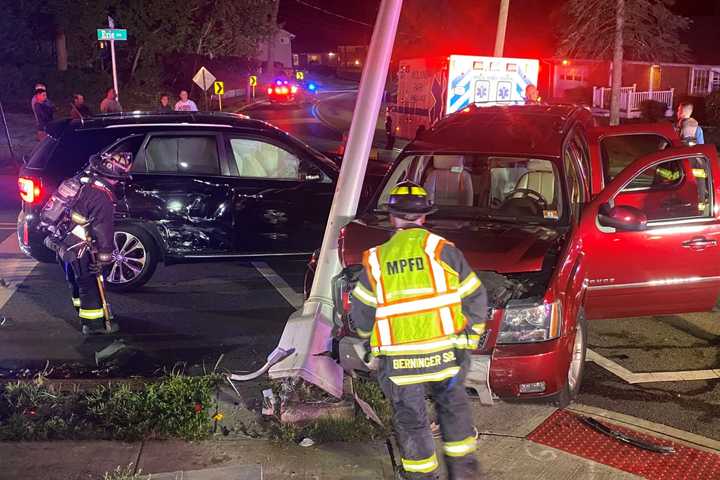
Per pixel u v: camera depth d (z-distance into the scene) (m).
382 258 3.76
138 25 34.06
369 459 4.29
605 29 27.34
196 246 8.01
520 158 6.12
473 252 5.14
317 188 8.26
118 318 6.98
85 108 15.84
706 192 6.29
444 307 3.71
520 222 5.78
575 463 4.29
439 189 6.41
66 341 6.36
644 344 6.39
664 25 28.72
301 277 8.44
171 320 6.95
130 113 8.26
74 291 6.62
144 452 4.34
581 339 5.24
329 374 4.79
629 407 5.17
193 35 36.53
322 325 5.01
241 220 8.06
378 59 5.37
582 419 4.84
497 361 4.54
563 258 5.01
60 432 4.48
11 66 30.98
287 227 8.22
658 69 31.23
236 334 6.60
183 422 4.56
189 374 5.66
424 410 3.81
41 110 16.05
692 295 6.17
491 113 7.04
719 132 25.16
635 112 29.25
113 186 6.38
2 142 21.36
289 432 4.50
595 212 5.86
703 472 4.21
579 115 7.27
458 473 3.86
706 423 4.93
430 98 19.19
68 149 7.76
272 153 8.21
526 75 18.58
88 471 4.12
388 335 3.72
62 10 32.03
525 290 4.79
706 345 6.37
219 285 8.11
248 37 38.62
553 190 6.13
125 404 4.78
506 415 4.91
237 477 4.06
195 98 39.94
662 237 5.94
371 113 5.39
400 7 5.34
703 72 31.81
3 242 9.86
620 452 4.44
